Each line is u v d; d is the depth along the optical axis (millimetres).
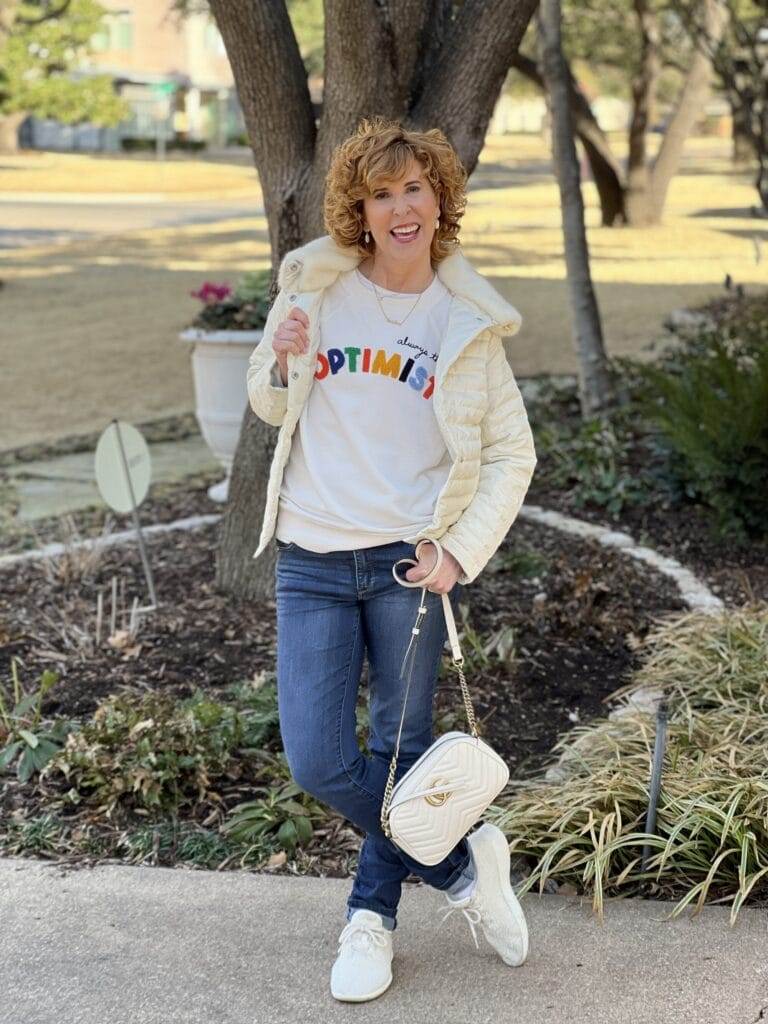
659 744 3264
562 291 16719
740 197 32062
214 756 3865
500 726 4340
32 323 14961
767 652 4469
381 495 2635
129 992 2861
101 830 3660
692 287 16500
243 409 7027
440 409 2607
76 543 6199
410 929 3107
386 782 2738
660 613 5379
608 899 3211
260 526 5316
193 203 35750
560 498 7125
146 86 61406
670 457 6742
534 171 46469
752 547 6285
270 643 4930
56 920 3166
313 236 4840
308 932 3094
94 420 10109
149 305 16172
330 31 4539
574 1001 2793
